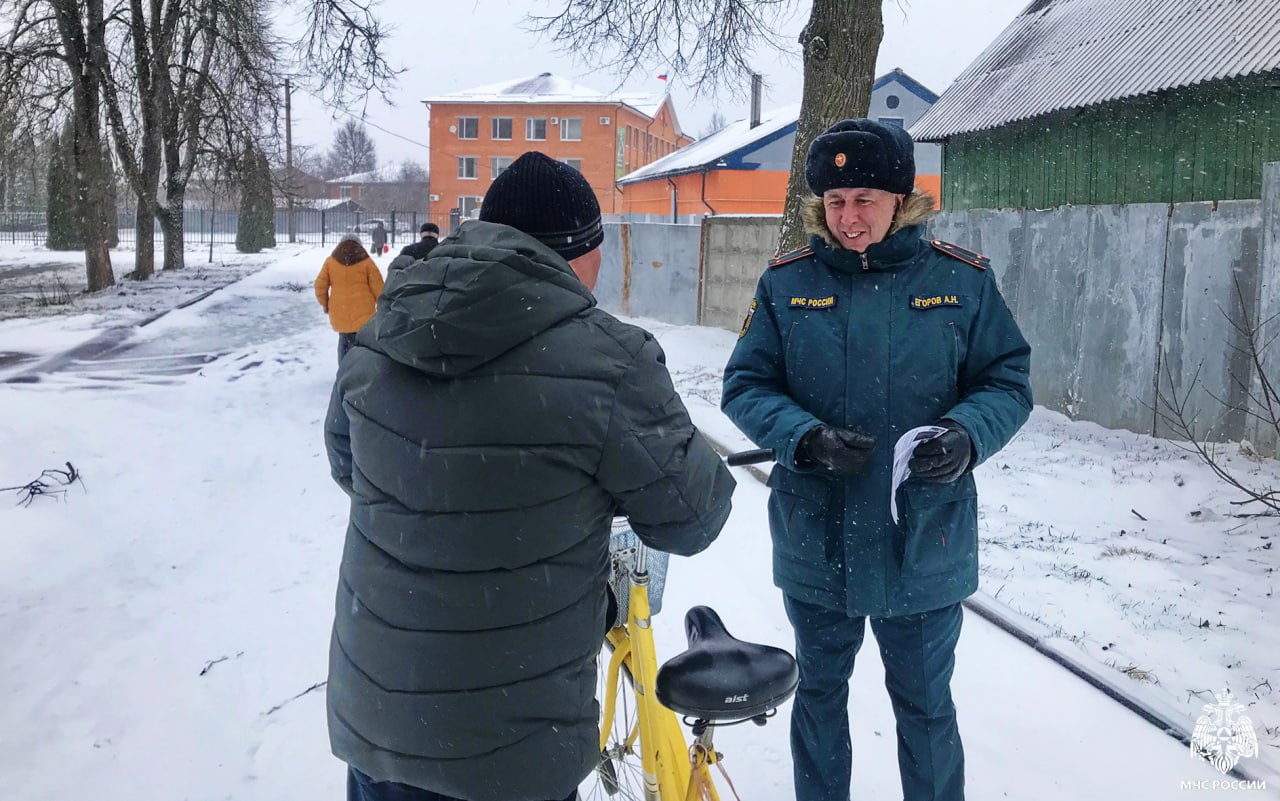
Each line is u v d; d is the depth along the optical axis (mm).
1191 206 7922
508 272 1827
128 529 6184
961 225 10883
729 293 15695
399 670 1863
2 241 42031
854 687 4000
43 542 5805
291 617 4824
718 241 15852
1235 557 5422
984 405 2492
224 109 24016
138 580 5344
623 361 1909
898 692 2729
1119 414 8641
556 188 1999
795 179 10594
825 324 2643
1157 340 8242
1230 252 7605
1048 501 6566
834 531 2670
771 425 2564
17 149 20812
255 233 39969
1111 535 5852
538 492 1851
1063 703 3838
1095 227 8906
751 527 6039
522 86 65750
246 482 7355
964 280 2607
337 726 1987
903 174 2529
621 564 2631
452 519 1849
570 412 1854
